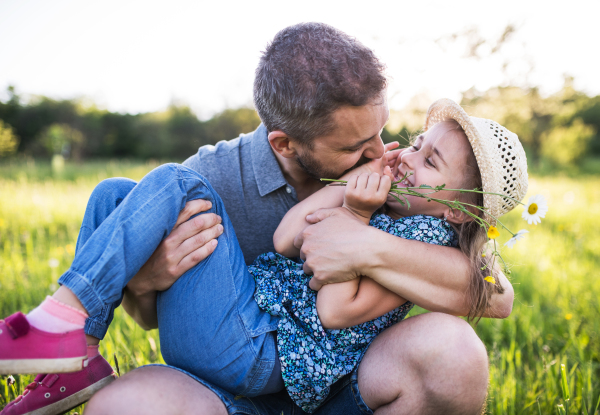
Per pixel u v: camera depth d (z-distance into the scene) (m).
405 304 1.49
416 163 1.61
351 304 1.33
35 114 27.14
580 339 2.31
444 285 1.34
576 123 23.86
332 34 1.42
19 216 5.11
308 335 1.36
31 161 18.53
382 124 1.45
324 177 1.57
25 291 2.66
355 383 1.34
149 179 1.28
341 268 1.31
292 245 1.54
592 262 4.05
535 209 1.44
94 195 1.40
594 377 1.94
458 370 1.19
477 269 1.36
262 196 1.70
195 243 1.32
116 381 1.11
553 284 3.30
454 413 1.23
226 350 1.29
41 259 3.46
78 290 1.13
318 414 1.40
